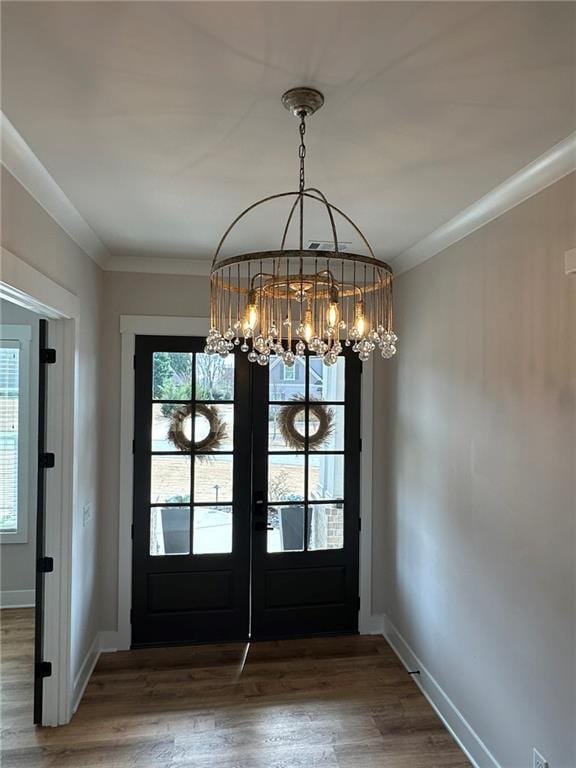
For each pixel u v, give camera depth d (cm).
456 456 256
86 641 295
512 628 207
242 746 241
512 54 126
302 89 141
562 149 175
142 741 244
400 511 332
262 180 207
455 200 225
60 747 238
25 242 192
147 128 164
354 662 320
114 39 121
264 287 158
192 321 341
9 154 171
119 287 334
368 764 231
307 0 107
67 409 258
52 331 258
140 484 338
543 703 187
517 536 204
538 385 192
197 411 344
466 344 247
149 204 234
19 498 393
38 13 111
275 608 351
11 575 394
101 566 332
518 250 206
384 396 362
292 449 353
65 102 149
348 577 359
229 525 348
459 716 247
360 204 232
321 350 147
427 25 115
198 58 127
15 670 304
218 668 312
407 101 148
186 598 343
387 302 165
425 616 290
